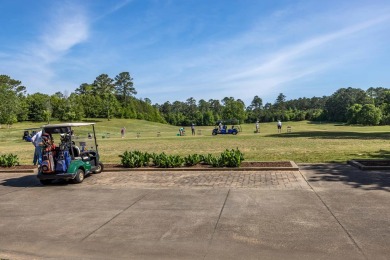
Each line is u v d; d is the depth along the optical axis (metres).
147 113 137.88
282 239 5.48
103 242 5.68
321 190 8.59
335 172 10.91
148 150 23.44
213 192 8.86
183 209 7.41
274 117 146.12
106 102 113.69
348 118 110.56
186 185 9.88
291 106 197.88
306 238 5.48
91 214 7.32
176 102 186.25
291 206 7.31
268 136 37.47
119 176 11.82
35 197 9.21
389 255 4.76
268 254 4.93
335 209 6.96
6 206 8.35
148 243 5.55
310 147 21.19
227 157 12.41
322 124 105.50
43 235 6.14
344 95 139.25
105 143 34.06
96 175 12.20
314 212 6.82
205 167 12.48
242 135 43.44
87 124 11.82
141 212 7.32
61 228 6.48
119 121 105.62
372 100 132.75
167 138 41.91
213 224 6.35
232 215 6.85
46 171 10.52
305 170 11.52
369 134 37.19
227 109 136.62
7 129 70.25
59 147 10.80
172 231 6.06
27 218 7.25
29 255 5.30
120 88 139.50
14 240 5.95
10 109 79.81
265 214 6.82
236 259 4.82
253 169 11.88
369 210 6.81
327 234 5.61
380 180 9.48
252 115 149.00
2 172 13.93
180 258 4.93
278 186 9.27
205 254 5.03
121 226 6.45
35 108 97.44
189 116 141.88
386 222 6.09
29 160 19.27
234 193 8.66
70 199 8.78
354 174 10.46
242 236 5.68
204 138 38.28
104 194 9.16
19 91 112.00
